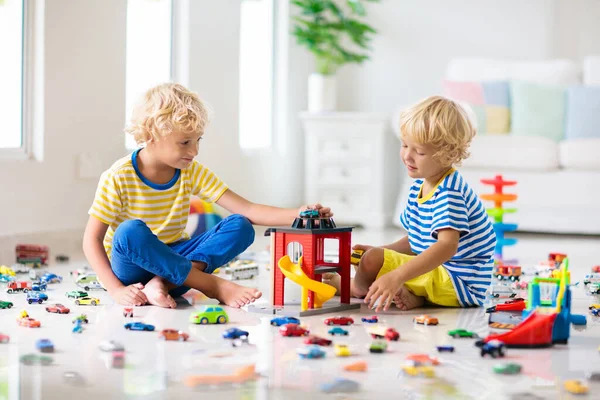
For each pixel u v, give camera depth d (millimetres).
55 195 3094
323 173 4746
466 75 4863
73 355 1449
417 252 2074
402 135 1960
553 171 4168
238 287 1979
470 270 2031
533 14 5133
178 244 2170
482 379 1319
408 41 5293
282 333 1627
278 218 2156
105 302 2016
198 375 1310
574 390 1247
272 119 4789
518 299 2086
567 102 4570
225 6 4070
